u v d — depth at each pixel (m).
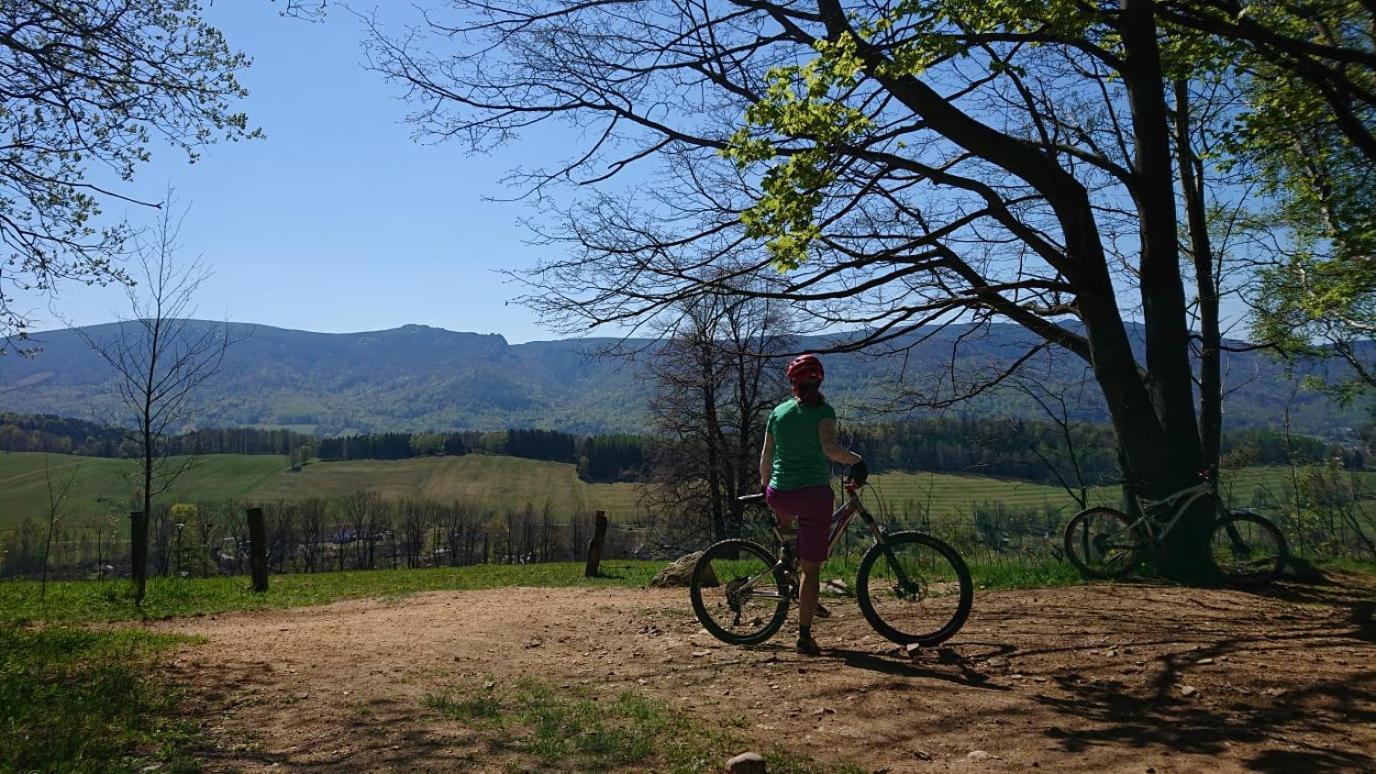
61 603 12.70
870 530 6.01
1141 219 9.23
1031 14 7.71
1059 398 10.34
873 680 5.08
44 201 8.20
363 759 3.88
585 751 3.99
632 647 6.54
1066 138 11.12
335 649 6.85
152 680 5.36
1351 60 7.54
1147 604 7.25
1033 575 9.05
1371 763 3.68
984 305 9.05
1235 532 8.48
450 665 6.10
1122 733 4.12
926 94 8.74
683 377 21.52
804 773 3.68
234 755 3.94
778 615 6.07
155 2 8.05
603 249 9.24
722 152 8.35
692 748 4.01
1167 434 8.88
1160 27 10.27
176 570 19.56
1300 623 6.48
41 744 3.95
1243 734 4.08
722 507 25.70
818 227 8.09
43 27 7.43
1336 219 11.39
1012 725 4.26
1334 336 13.16
